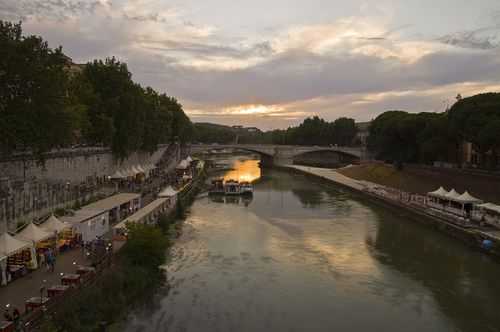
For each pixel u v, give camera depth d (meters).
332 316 32.06
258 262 44.09
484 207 55.62
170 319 30.59
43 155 41.25
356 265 43.66
